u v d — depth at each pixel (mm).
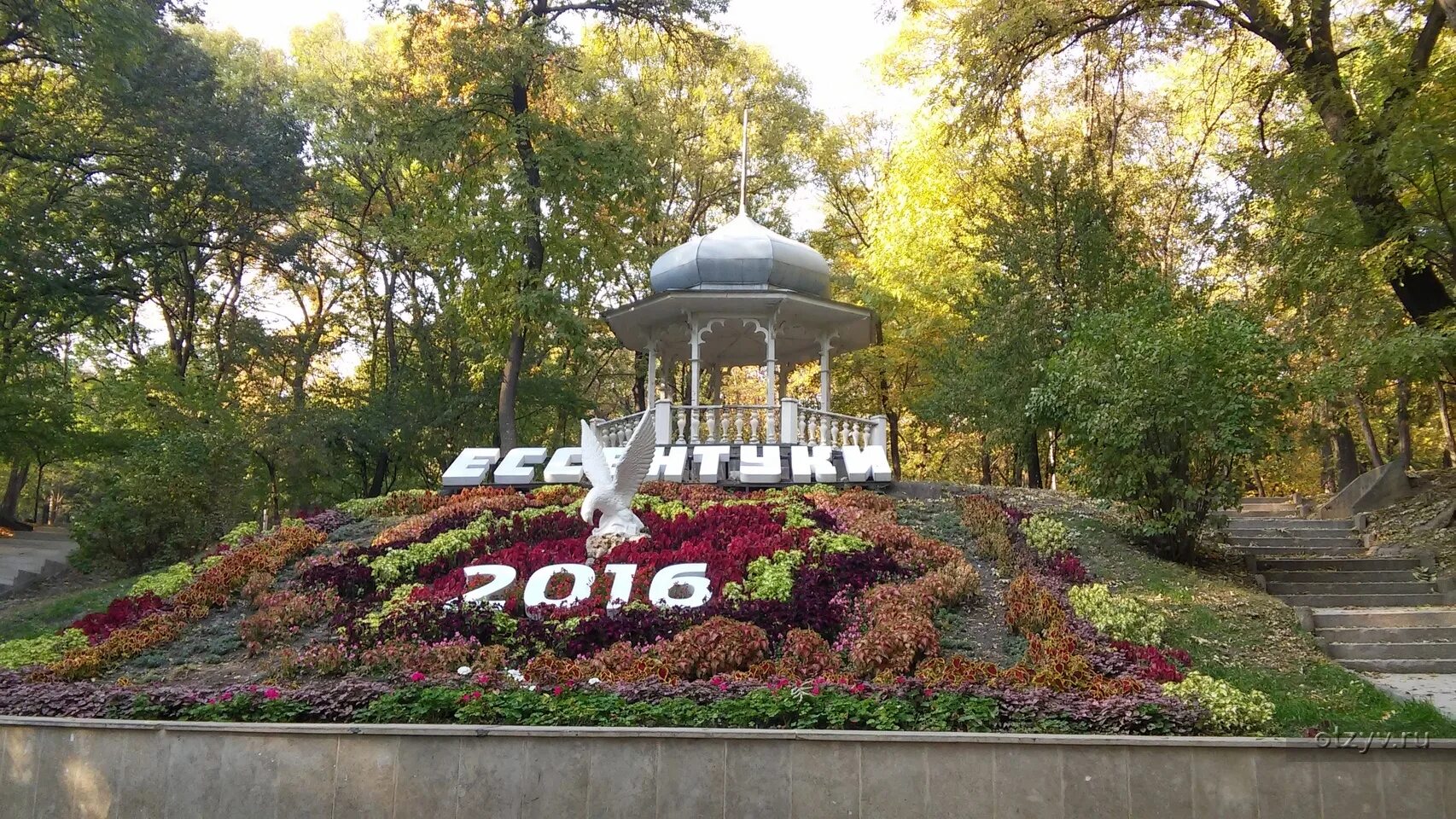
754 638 9711
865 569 11711
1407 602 13602
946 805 6832
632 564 11953
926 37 25969
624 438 18781
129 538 17969
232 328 29078
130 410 25312
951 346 24469
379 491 30984
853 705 7445
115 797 7160
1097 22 19094
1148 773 6820
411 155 23047
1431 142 12375
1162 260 25266
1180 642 10938
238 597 12453
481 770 6977
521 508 14945
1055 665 8656
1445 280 17438
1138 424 13250
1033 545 13539
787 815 6863
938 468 33719
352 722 7734
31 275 21625
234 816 7031
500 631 10438
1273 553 16469
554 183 22953
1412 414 29109
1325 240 15055
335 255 34844
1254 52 19203
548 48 22125
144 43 20969
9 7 19688
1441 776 6688
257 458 25609
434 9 23609
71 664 9820
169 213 26578
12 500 33406
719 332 21250
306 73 32281
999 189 24203
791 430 18156
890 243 26938
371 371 34188
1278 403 13938
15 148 22812
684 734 6973
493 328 23781
